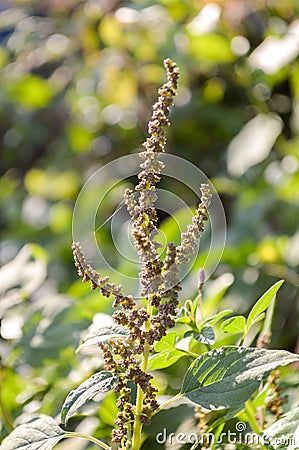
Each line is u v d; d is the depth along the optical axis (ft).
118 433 3.69
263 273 8.61
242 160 9.46
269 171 9.60
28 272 6.83
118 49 11.52
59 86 13.25
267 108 10.19
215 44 10.25
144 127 12.03
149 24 10.68
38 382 5.97
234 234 9.27
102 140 12.70
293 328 8.29
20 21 13.97
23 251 7.04
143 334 3.53
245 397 3.36
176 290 3.55
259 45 10.16
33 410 5.66
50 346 5.90
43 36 13.30
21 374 6.01
